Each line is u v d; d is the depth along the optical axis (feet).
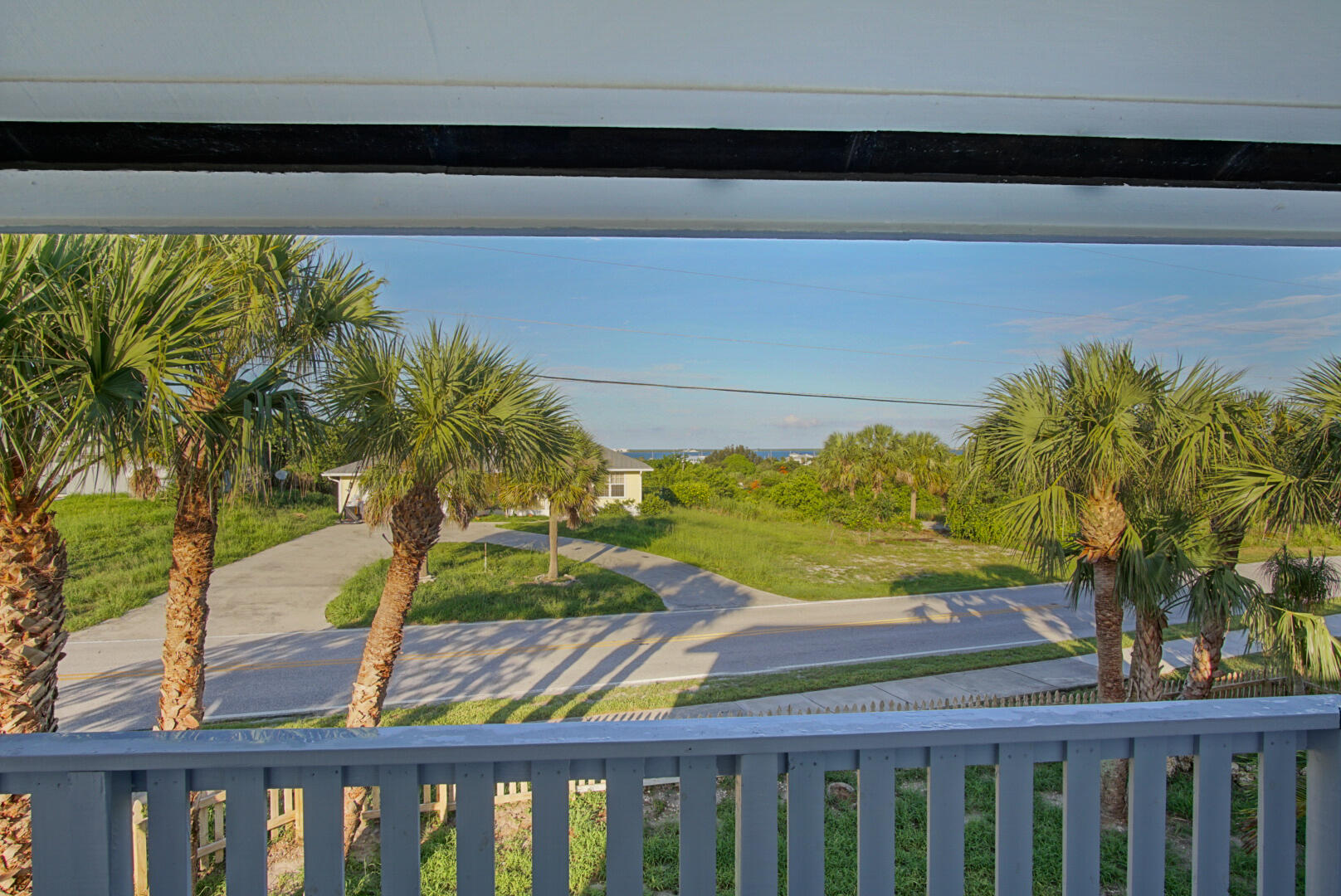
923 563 84.53
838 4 2.95
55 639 15.01
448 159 3.72
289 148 3.62
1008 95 3.40
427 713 34.14
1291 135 3.68
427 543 23.08
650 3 2.92
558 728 4.42
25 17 2.84
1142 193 4.08
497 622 53.93
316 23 2.93
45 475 14.71
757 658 44.91
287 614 55.21
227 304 15.55
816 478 116.06
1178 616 57.00
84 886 4.12
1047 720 4.56
